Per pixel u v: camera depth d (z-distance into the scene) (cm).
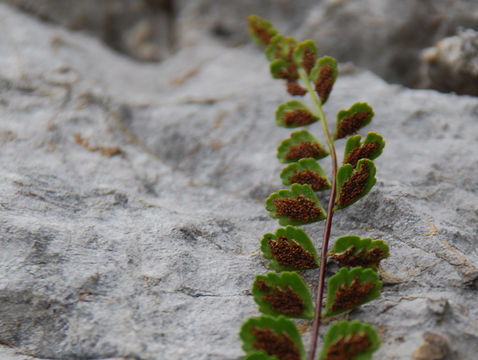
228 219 13
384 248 11
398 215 12
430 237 12
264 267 12
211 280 12
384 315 11
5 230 12
